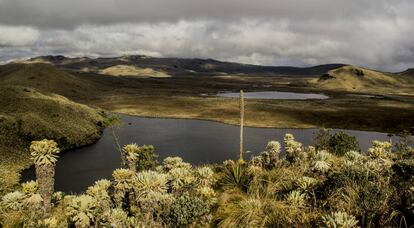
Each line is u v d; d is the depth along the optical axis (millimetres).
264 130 86688
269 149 19047
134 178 11531
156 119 102500
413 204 8047
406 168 11633
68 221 13031
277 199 11289
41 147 16938
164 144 67625
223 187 14492
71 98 144250
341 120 98938
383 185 9844
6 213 14969
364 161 14836
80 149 63656
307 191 10805
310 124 95125
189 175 13695
